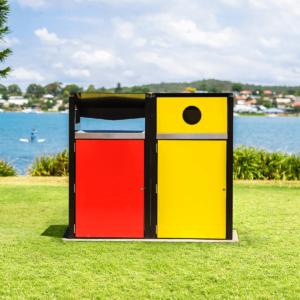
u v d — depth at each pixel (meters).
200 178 5.59
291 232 6.08
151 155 5.60
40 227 6.44
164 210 5.62
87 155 5.62
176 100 5.54
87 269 4.49
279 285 4.04
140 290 3.94
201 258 4.86
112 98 5.84
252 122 124.56
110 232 5.66
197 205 5.61
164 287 4.02
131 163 5.61
